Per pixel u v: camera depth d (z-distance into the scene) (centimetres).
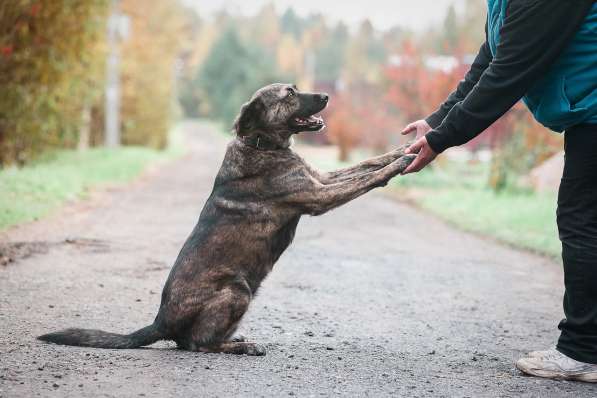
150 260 482
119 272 446
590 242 281
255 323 356
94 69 1095
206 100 4859
